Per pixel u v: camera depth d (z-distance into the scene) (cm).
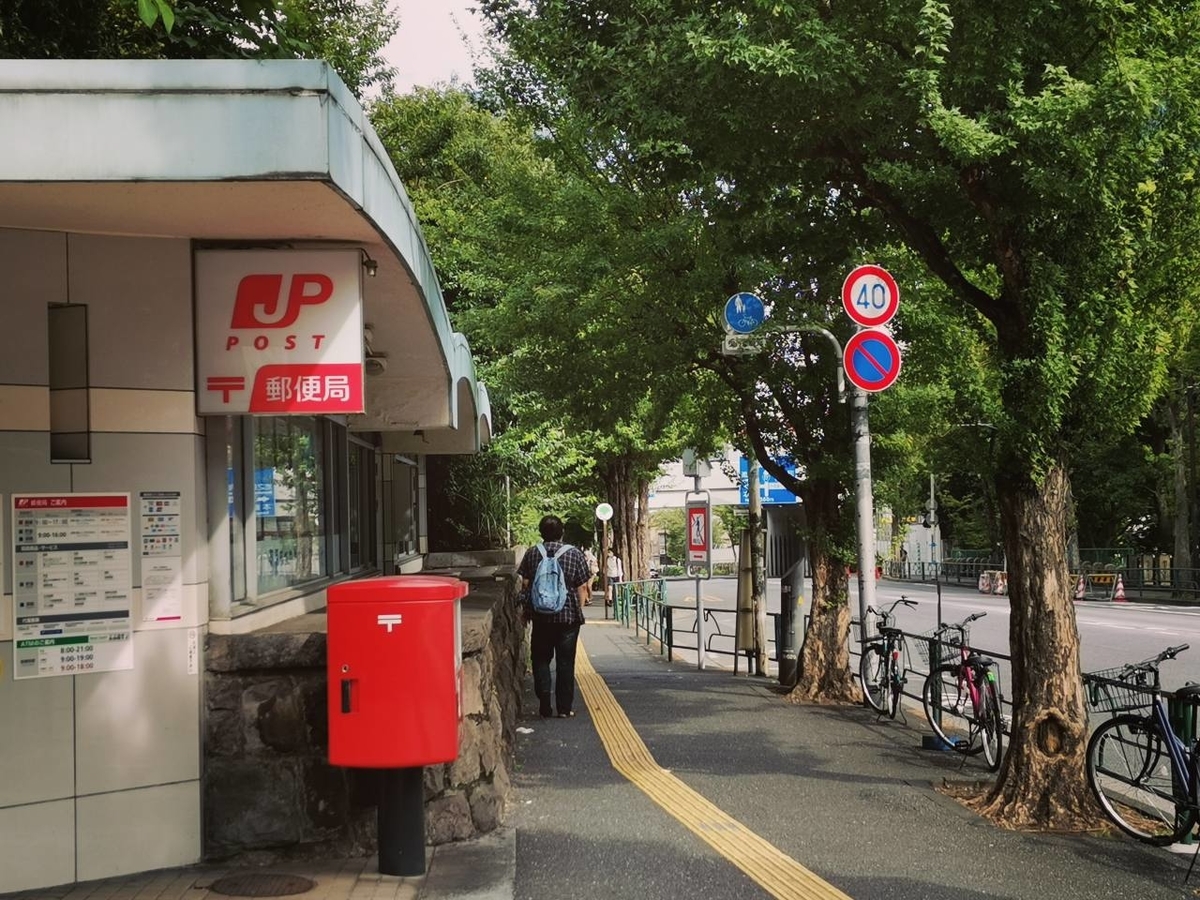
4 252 485
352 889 484
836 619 1245
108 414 503
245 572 580
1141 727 645
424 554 1497
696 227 1216
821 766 838
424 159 2170
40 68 412
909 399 1210
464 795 580
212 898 468
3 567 476
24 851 479
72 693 491
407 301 656
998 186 709
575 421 1433
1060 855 590
